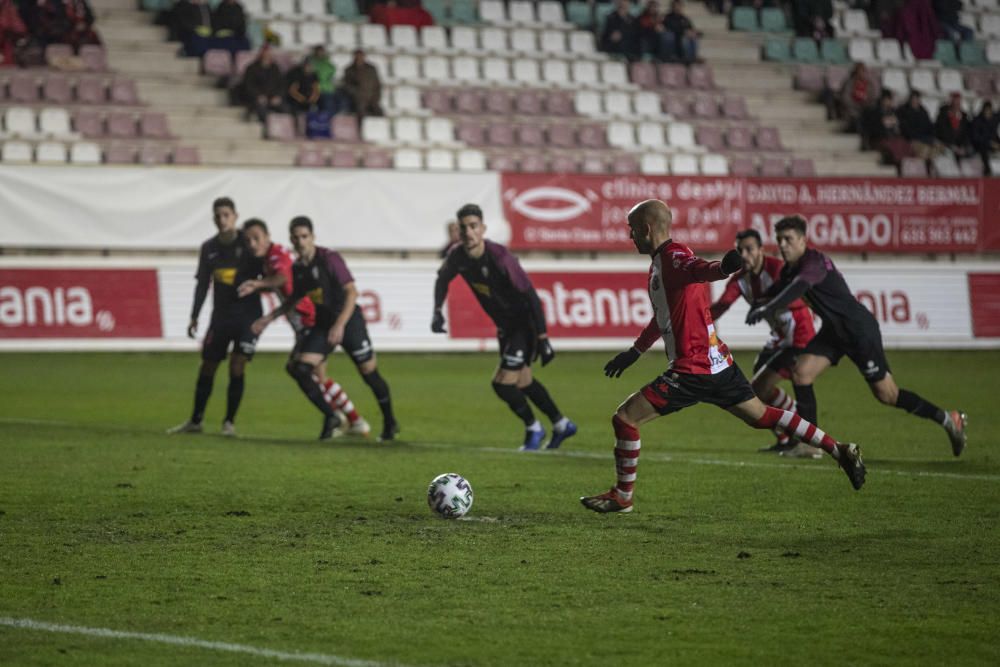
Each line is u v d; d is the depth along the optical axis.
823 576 22.39
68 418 50.09
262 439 43.91
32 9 91.00
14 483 33.00
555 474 35.22
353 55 99.31
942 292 92.25
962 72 115.94
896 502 30.31
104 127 88.12
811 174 101.31
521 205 87.38
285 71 96.69
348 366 76.19
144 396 59.09
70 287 77.00
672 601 20.62
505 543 25.28
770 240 91.88
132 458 38.12
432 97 99.38
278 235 82.06
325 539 25.67
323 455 39.28
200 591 21.22
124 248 79.44
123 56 93.06
